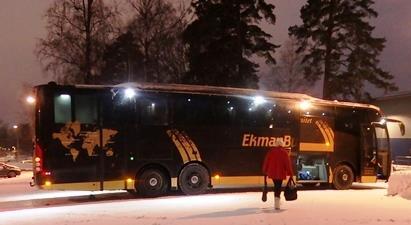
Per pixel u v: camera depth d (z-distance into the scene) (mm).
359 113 24703
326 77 55219
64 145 18734
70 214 15281
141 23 52062
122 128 19594
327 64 55094
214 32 53250
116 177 19406
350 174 24281
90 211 15891
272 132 22219
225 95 21438
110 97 19516
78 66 47281
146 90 20094
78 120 18984
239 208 16297
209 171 20938
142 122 19938
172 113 20453
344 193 21625
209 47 53719
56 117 18750
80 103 19078
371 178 24781
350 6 54812
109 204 17703
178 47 55625
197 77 53906
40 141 18594
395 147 56312
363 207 16578
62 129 18766
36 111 18781
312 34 55281
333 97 55031
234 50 53375
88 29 47344
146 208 16453
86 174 18953
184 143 20531
